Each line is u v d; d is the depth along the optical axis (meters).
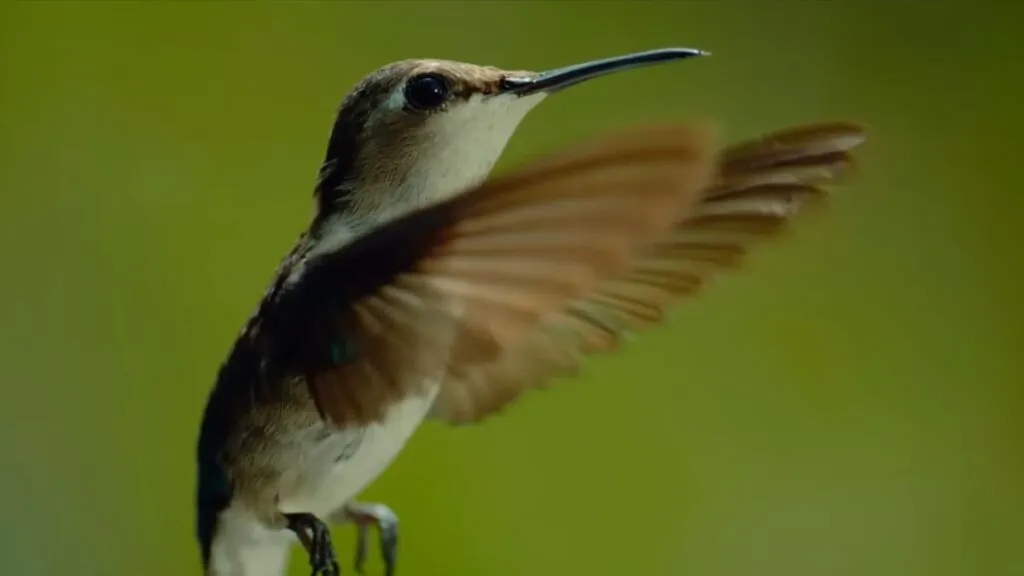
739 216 0.56
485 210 0.54
